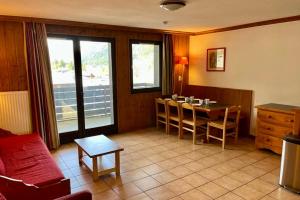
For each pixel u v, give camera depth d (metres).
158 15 3.78
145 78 5.50
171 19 4.12
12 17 3.68
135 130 5.37
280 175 2.87
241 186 2.88
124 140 4.66
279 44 4.16
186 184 2.93
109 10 3.41
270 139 3.85
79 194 1.78
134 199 2.61
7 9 3.29
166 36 5.48
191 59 5.98
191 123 4.46
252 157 3.77
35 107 3.98
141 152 4.01
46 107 4.09
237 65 4.90
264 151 4.02
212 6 3.22
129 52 5.08
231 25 4.76
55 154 3.96
